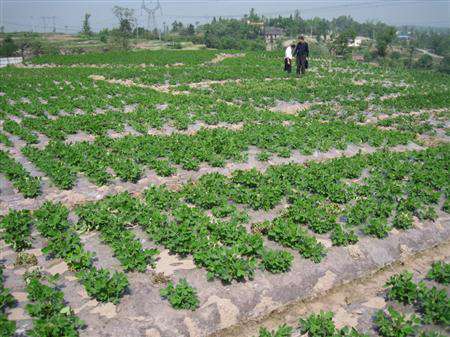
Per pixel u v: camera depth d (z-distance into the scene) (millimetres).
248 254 10109
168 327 8125
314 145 17734
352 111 24578
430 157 17234
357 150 18219
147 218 11250
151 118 20484
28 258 9727
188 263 9867
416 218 12453
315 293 9531
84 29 156250
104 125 19344
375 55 103500
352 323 8672
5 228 10844
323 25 176625
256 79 33938
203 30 171125
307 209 11969
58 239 10289
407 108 26234
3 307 8227
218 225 10836
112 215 11297
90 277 8875
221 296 8914
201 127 19562
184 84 31609
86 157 15398
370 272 10391
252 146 17766
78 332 7742
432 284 9914
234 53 56656
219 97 26703
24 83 29703
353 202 13102
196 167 15102
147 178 14336
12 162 14570
